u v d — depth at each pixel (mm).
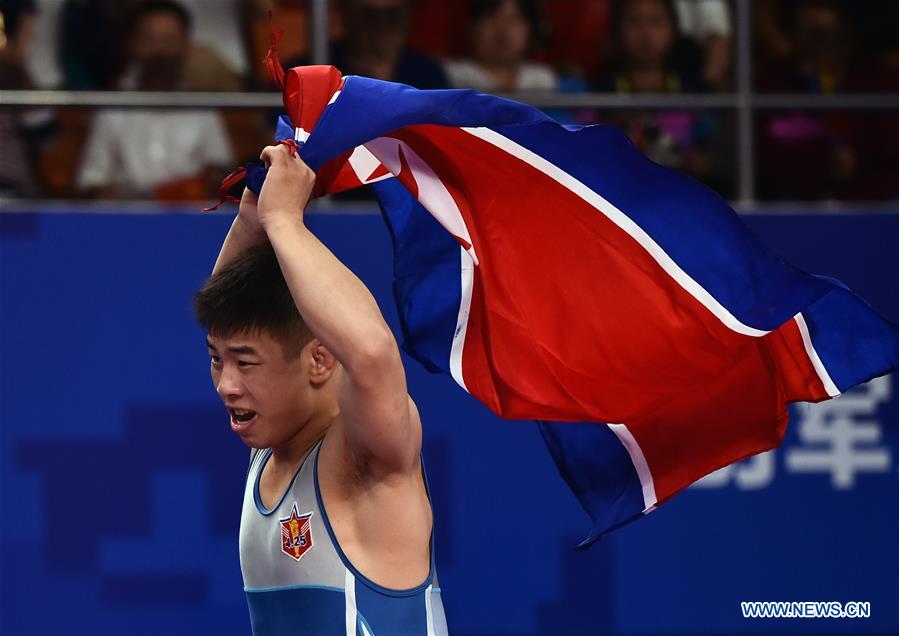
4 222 13695
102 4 16750
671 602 14102
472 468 14016
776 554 14195
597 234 8609
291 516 7715
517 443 14055
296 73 7898
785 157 17500
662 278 8609
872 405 14273
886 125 17516
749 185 14992
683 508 14148
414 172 8445
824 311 8742
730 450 9070
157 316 13812
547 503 14047
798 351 8867
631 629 14078
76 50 16766
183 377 13836
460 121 7984
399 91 7965
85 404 13750
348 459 7551
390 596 7527
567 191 8508
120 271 13805
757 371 8867
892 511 14273
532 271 8656
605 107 14820
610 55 17781
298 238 7090
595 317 8688
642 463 9133
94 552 13742
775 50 17750
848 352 8820
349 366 6910
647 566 14094
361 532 7547
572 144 8328
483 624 13977
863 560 14250
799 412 14234
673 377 8773
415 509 7555
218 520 13844
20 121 16547
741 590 14156
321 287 6914
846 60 17828
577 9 18594
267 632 7930
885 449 14289
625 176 8438
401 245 8898
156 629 13773
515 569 14000
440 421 14000
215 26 17031
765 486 14211
